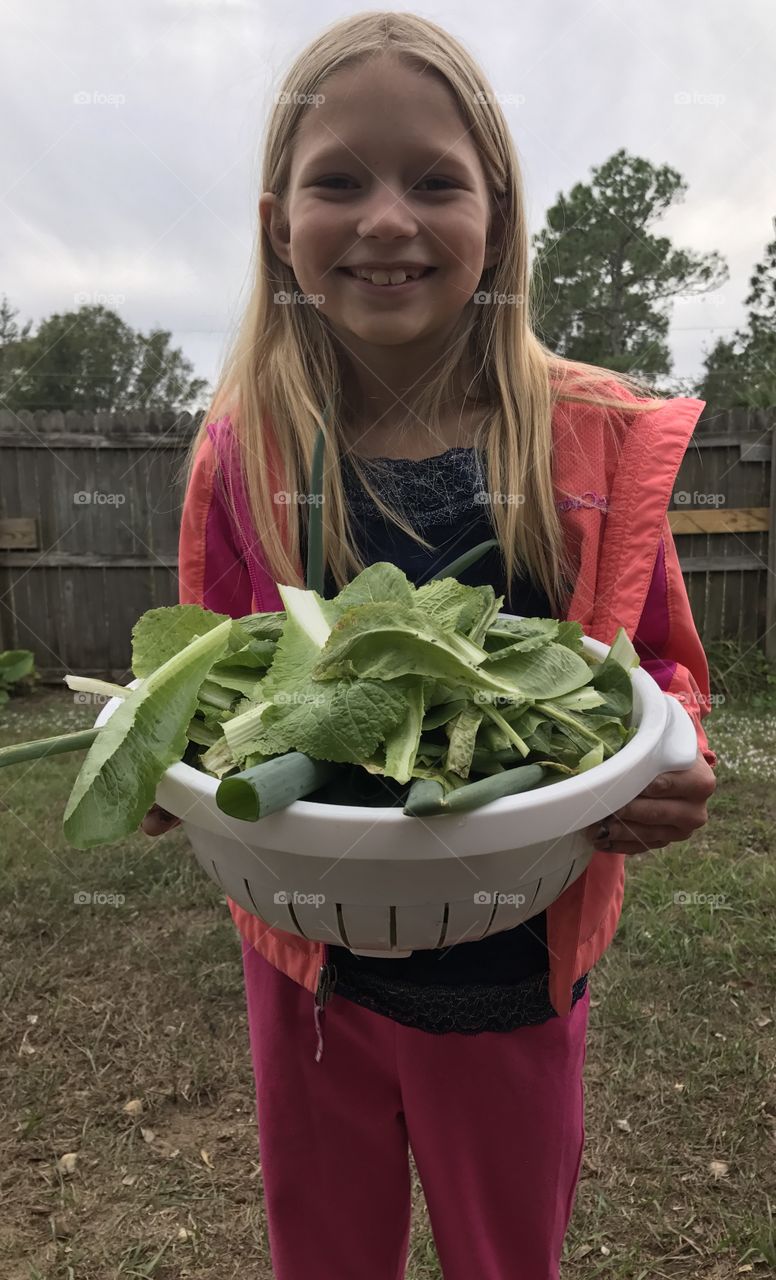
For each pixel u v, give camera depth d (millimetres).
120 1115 2021
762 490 5336
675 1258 1651
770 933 2543
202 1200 1811
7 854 3107
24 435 5621
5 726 4691
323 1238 1246
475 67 1099
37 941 2654
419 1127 1176
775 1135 1896
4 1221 1769
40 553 5762
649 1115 1960
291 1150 1221
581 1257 1657
